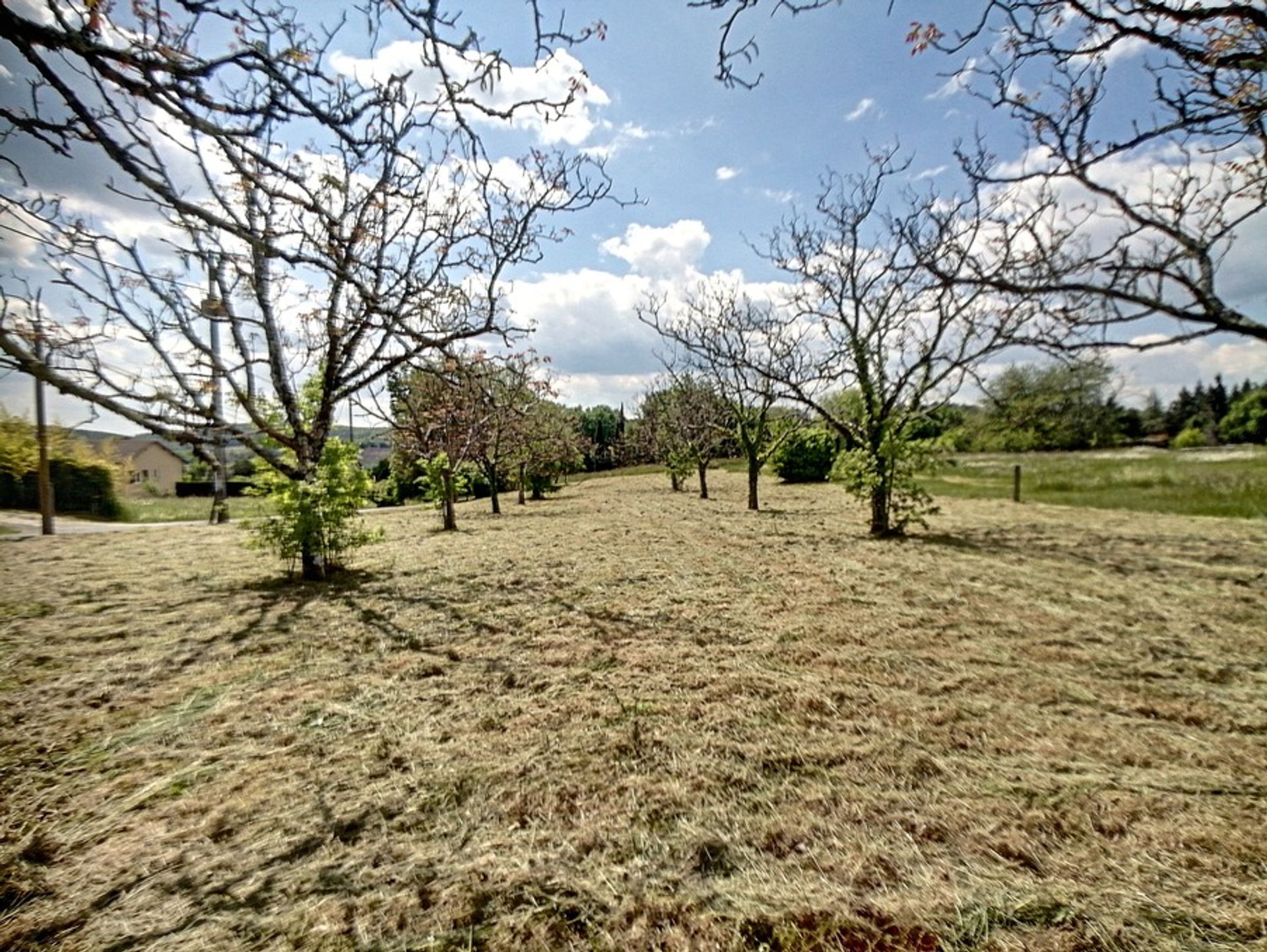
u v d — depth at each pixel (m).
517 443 15.73
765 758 2.69
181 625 5.00
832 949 1.67
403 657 4.14
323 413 6.59
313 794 2.48
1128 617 4.84
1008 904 1.81
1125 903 1.81
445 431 9.06
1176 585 5.88
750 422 15.06
